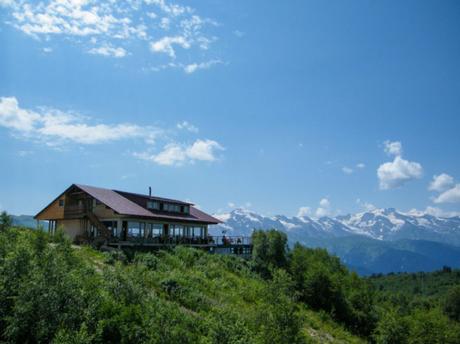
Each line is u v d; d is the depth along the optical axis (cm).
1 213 3153
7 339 1595
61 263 1881
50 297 1662
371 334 4466
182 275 3425
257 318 2123
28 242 2323
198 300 2936
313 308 4747
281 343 1958
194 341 1825
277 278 2264
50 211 5138
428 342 4312
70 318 1677
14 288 1731
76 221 4881
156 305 2098
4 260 1895
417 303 9125
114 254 3597
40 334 1564
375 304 5525
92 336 1586
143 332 1827
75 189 4888
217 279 3878
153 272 3266
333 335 3859
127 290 2130
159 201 5378
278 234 5662
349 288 5541
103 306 1895
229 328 1728
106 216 4638
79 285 1886
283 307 2067
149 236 4934
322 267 5197
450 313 8100
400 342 4206
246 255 5897
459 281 16300
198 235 6134
